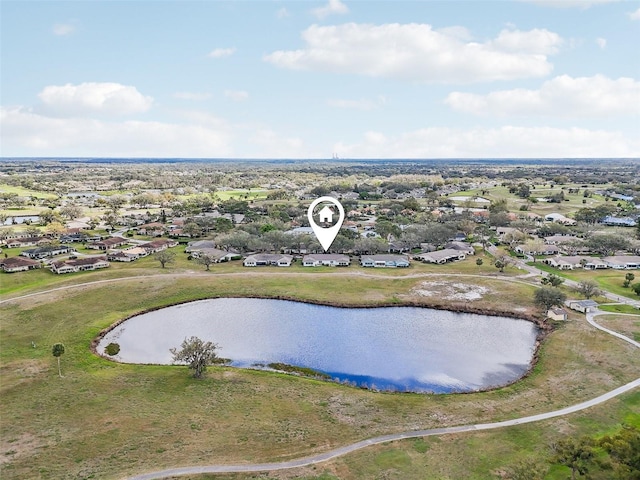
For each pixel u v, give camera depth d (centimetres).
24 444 5325
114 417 5944
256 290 11631
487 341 8844
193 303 10900
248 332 9300
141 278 12250
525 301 10631
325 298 11088
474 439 5391
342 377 7475
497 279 12356
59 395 6525
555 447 4666
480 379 7362
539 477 4369
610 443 4394
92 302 10512
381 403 6438
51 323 9275
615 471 4366
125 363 7762
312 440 5419
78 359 7756
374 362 8012
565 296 9694
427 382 7294
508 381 7256
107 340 8831
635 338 8269
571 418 5819
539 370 7400
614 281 12006
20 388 6706
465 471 4791
